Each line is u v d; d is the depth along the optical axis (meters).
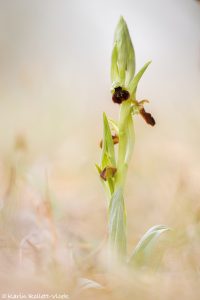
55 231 0.58
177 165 0.82
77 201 0.74
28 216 0.63
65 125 1.04
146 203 0.72
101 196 0.76
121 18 0.56
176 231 0.57
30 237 0.58
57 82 1.27
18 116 1.05
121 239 0.55
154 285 0.51
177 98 1.20
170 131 1.03
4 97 1.18
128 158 0.56
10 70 1.51
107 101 1.22
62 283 0.50
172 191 0.73
